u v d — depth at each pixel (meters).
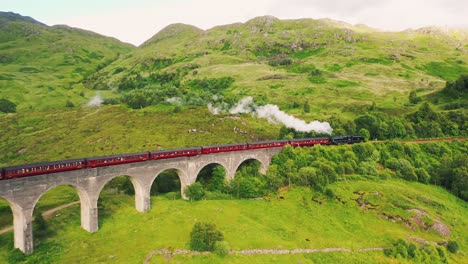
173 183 96.25
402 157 106.81
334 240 70.50
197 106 169.38
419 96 186.25
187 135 134.25
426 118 132.12
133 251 61.06
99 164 68.25
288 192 87.50
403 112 154.50
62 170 62.97
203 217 74.50
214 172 93.25
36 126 159.38
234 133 138.25
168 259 59.22
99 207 78.44
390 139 120.56
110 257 59.06
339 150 104.50
